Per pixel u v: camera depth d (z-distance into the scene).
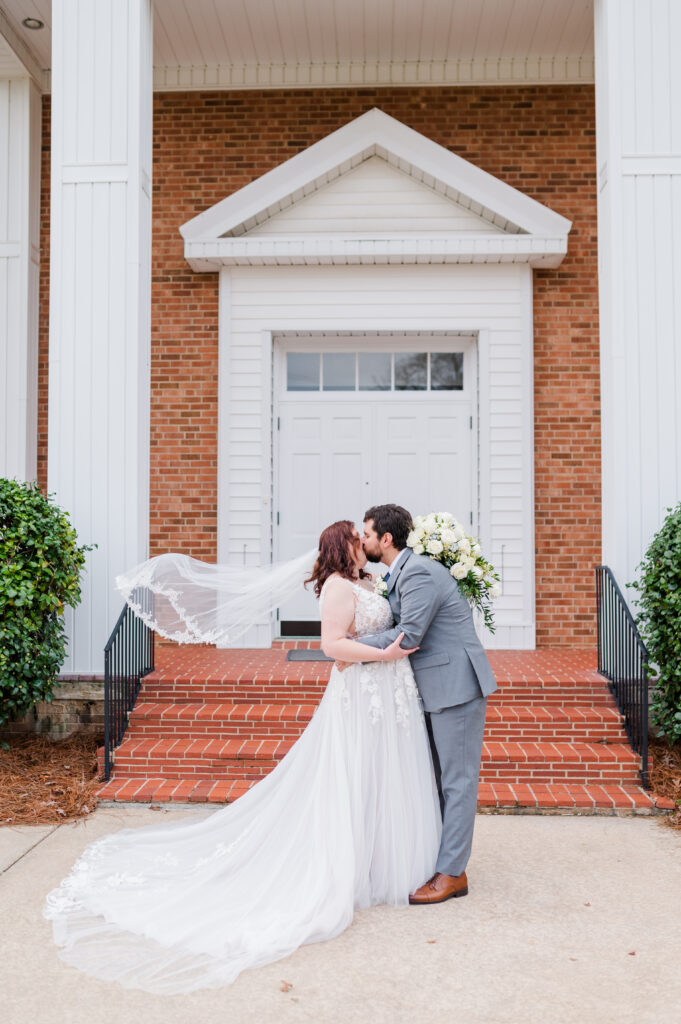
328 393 7.55
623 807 4.65
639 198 5.84
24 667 5.07
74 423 5.82
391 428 7.53
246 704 5.48
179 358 7.59
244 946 3.10
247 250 7.05
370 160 7.27
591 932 3.28
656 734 5.49
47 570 5.10
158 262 7.63
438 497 7.51
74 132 5.89
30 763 5.30
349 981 2.91
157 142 7.72
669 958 3.09
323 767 3.47
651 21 5.86
